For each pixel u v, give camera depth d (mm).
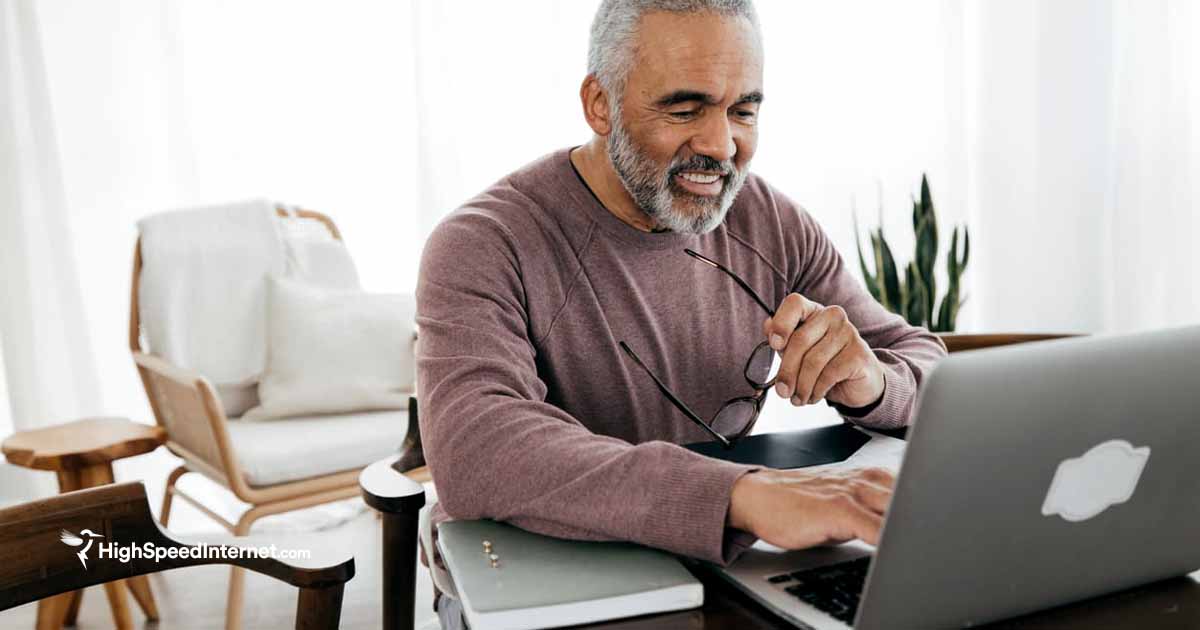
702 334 1319
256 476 2137
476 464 914
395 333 2607
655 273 1282
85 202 2939
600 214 1245
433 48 2980
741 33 1085
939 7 3174
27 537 761
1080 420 625
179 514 2895
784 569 791
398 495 1031
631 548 828
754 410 1274
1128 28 3020
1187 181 3059
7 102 2781
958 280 2750
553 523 858
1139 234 3088
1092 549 691
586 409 1258
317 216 2812
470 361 1027
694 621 730
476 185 3092
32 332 2869
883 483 797
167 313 2479
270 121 3031
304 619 843
